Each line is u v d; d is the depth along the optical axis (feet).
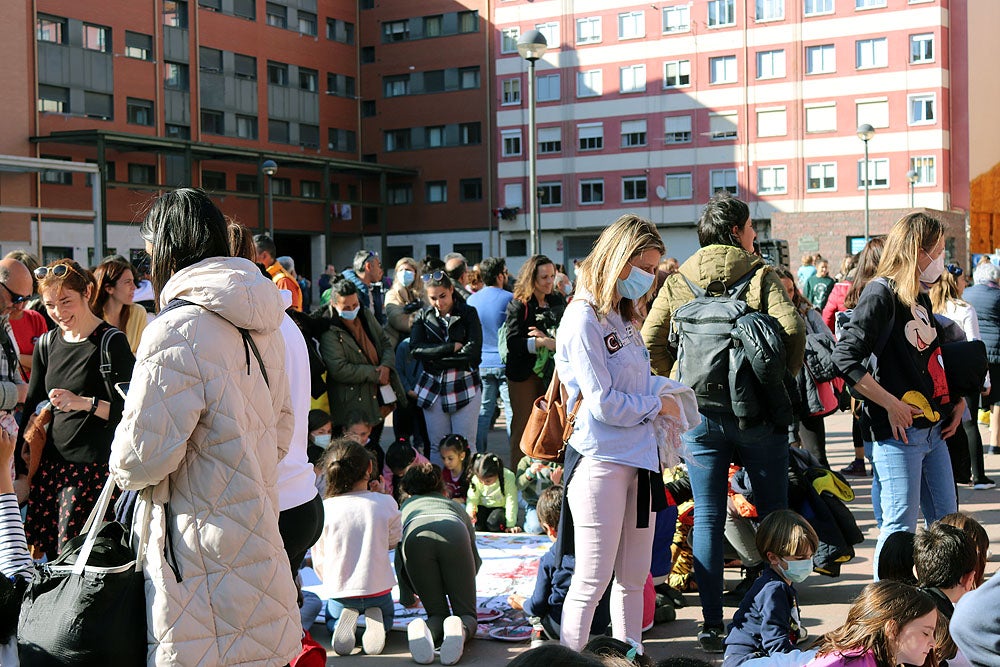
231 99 176.35
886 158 158.92
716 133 169.07
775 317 18.03
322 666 13.62
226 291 10.65
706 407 17.58
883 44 158.61
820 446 31.68
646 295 16.51
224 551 10.37
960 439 19.38
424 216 196.34
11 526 12.66
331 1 195.42
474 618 19.25
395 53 198.39
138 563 10.46
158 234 11.19
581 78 178.40
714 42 168.66
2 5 144.46
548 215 181.78
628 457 15.43
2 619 10.84
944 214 153.89
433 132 195.93
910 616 11.99
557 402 16.67
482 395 34.86
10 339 22.65
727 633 18.08
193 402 10.30
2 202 142.20
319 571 19.19
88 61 155.63
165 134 166.09
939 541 14.66
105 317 21.45
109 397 18.95
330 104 195.31
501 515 27.32
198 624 10.28
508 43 184.34
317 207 190.08
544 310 31.58
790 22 163.73
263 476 11.07
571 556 18.17
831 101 161.89
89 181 152.66
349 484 19.47
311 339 27.48
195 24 170.50
